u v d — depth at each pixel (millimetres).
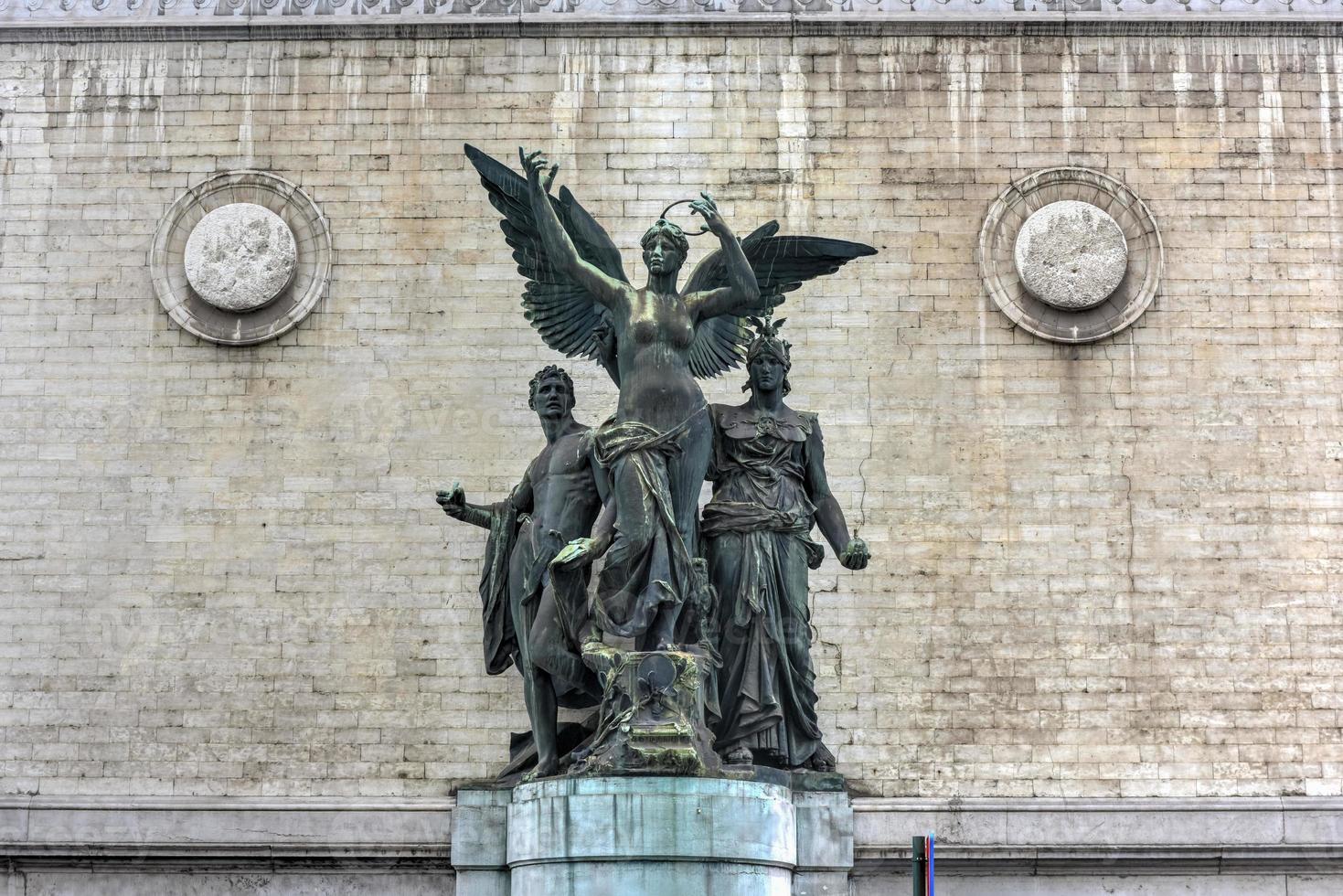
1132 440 29531
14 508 29359
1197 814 28125
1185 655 28875
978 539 29219
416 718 28609
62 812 28094
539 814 22031
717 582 24266
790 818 22469
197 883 28094
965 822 28047
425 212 30281
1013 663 28812
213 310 29969
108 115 30641
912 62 30688
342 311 29969
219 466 29516
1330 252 30172
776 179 30328
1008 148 30438
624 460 23109
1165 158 30438
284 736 28562
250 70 30781
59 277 30125
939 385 29688
